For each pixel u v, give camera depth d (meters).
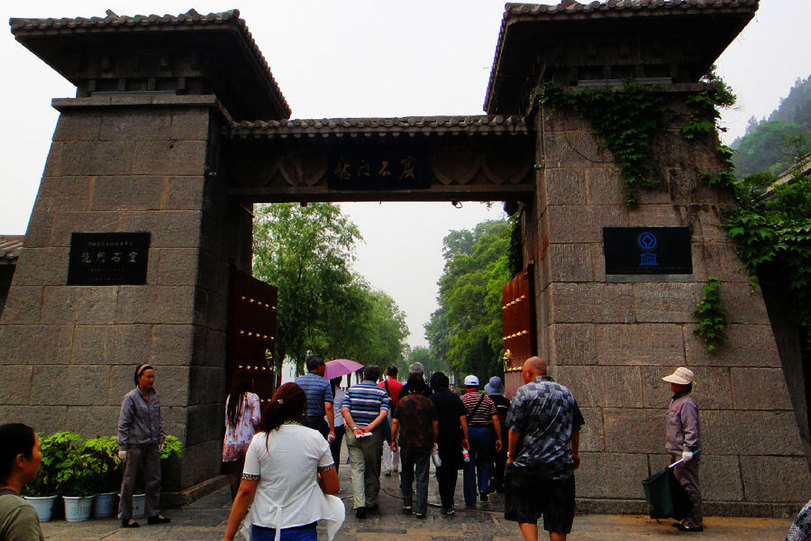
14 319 8.03
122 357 7.87
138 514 6.86
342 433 8.46
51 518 6.67
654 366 7.56
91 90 8.71
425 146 9.15
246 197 9.36
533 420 4.59
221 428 8.84
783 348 8.52
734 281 7.77
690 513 6.26
